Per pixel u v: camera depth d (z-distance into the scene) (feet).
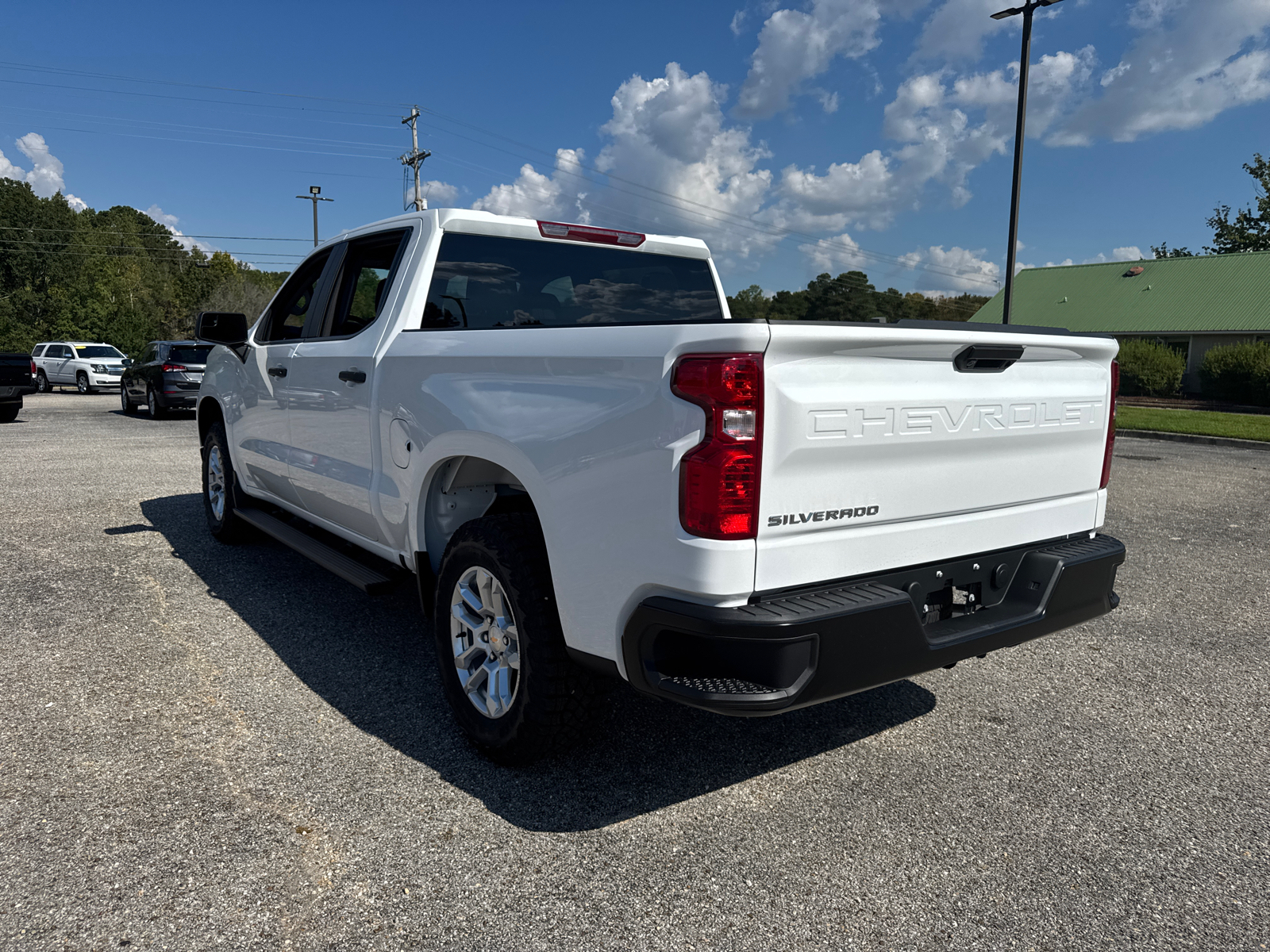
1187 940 6.81
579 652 8.26
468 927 6.82
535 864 7.68
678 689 7.13
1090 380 9.91
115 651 12.84
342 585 16.44
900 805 8.86
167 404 53.62
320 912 6.96
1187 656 13.53
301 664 12.41
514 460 8.70
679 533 7.02
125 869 7.45
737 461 6.79
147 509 23.82
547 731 8.84
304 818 8.36
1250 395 86.07
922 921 6.99
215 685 11.59
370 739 10.11
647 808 8.71
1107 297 132.16
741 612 6.89
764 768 9.64
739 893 7.32
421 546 10.62
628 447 7.41
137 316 211.61
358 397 11.82
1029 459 9.27
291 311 15.70
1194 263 128.88
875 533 7.79
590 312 13.44
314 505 14.20
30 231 260.83
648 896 7.26
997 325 9.09
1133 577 18.20
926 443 8.01
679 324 7.14
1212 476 33.83
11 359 50.75
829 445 7.22
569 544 8.10
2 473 30.19
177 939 6.59
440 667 10.16
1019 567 9.37
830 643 7.06
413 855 7.77
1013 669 12.95
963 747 10.28
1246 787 9.37
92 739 9.94
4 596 15.53
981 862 7.87
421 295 11.50
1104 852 8.06
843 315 69.00
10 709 10.73
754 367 6.73
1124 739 10.53
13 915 6.82
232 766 9.37
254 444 16.34
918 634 7.72
